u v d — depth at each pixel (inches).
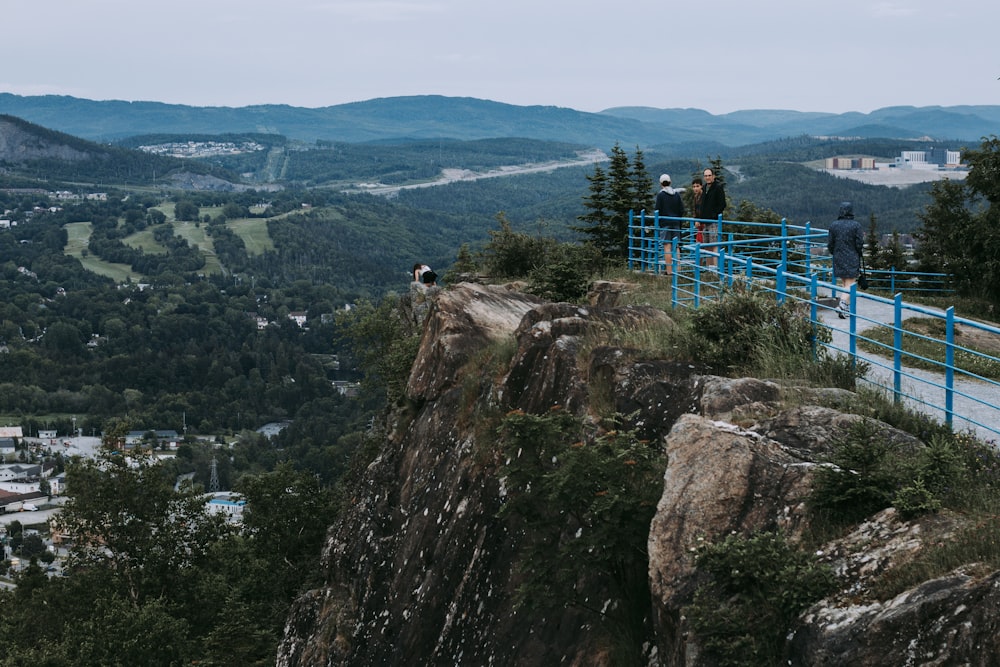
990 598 225.9
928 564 252.5
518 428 389.4
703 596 283.6
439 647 490.6
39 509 6973.4
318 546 1546.5
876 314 710.5
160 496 1567.4
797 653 256.7
